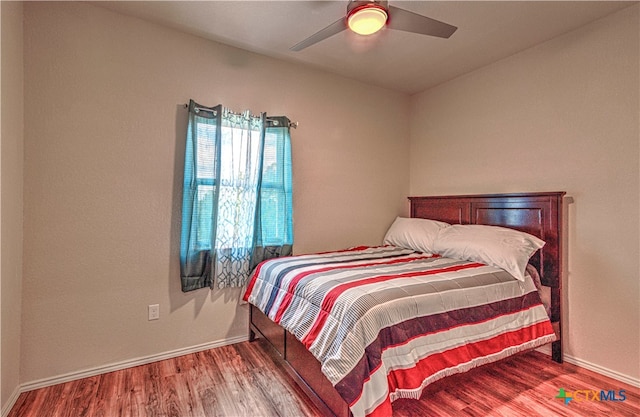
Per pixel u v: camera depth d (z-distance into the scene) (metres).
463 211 3.02
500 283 2.06
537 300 2.21
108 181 2.16
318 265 2.28
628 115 2.08
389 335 1.53
